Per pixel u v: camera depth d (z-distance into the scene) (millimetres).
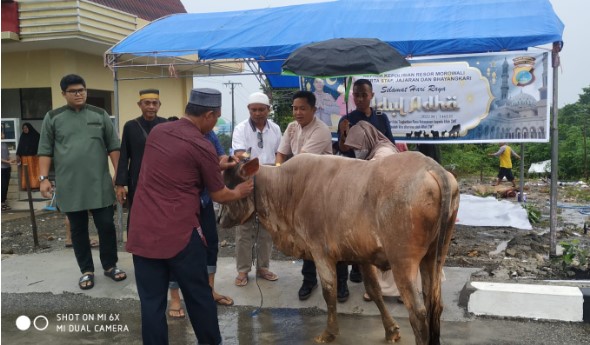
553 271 5480
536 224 8586
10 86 11961
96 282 5703
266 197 4027
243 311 4949
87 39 10539
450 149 19688
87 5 10414
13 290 5602
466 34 5887
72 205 5344
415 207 3127
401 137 6895
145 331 3523
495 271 5555
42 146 5344
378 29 6402
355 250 3537
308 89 7562
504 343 4102
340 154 5059
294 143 5055
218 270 6000
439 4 6910
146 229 3482
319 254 3781
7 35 10336
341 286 4953
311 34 6547
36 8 10328
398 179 3213
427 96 6715
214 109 3594
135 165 5262
